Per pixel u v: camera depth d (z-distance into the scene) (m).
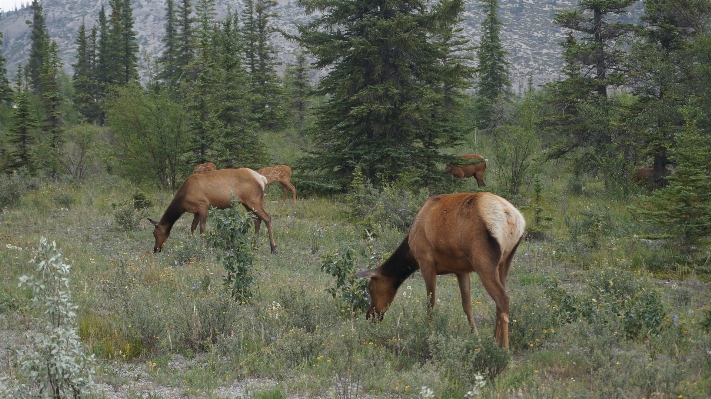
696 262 14.16
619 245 15.41
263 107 50.50
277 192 25.70
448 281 12.98
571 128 29.55
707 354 7.48
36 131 40.28
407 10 24.75
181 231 18.11
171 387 7.23
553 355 7.93
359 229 18.42
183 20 67.44
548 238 17.73
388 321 9.29
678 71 25.97
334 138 25.64
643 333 8.71
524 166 26.11
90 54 75.94
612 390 6.46
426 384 6.83
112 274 12.03
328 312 9.69
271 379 7.52
